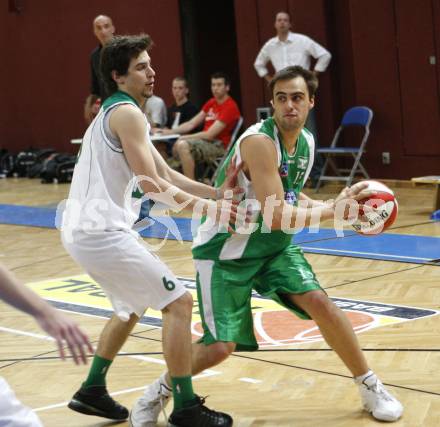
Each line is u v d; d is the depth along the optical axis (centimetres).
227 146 3225
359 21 3266
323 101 3403
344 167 3416
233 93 4181
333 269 1977
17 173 4531
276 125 1077
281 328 1523
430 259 2019
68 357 1427
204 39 4038
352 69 3378
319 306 1069
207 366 1055
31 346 1507
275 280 1091
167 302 1032
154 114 3456
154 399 1082
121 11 4078
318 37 3372
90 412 1127
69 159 4166
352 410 1116
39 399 1229
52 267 2208
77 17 4303
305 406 1140
